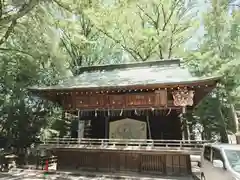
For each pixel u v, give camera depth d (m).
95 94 12.77
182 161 10.94
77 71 17.55
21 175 11.32
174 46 22.56
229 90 16.30
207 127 17.22
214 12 17.94
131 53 23.17
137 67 16.17
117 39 22.44
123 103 12.42
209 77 10.29
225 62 15.86
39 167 12.60
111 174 11.22
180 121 12.70
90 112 13.71
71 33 18.56
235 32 16.67
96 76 15.18
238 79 15.45
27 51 17.19
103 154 12.12
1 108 16.34
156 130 12.88
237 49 16.12
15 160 13.08
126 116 13.36
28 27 16.17
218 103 17.14
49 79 19.03
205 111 17.12
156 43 20.89
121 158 11.84
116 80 13.03
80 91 12.33
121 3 17.14
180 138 12.45
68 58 24.06
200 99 13.01
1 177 10.87
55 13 16.09
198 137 18.45
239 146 6.83
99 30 21.39
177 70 13.98
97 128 13.45
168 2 21.61
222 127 16.61
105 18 18.75
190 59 17.20
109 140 12.70
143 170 11.38
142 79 12.43
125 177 10.55
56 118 19.12
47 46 17.73
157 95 11.82
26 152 13.61
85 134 13.45
